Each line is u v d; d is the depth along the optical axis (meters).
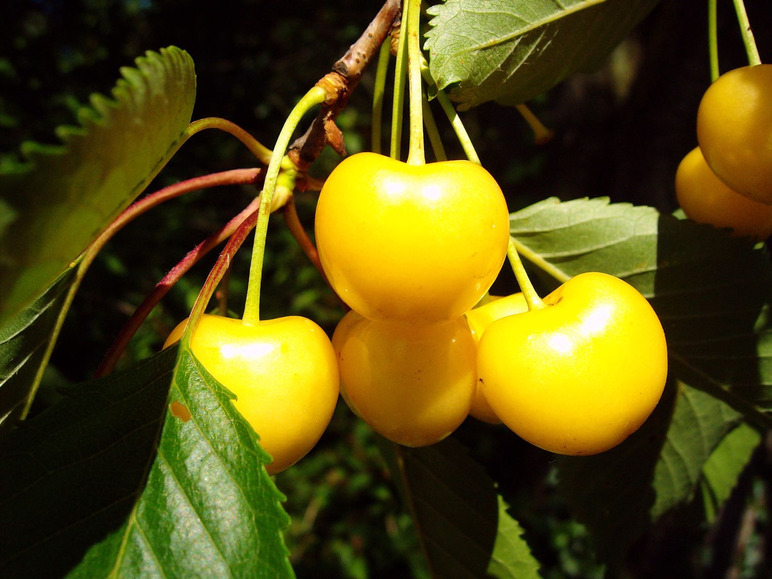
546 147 0.32
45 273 0.06
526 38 0.10
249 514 0.07
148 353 0.37
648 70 0.24
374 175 0.07
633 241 0.11
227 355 0.08
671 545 0.30
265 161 0.10
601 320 0.08
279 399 0.08
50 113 0.42
